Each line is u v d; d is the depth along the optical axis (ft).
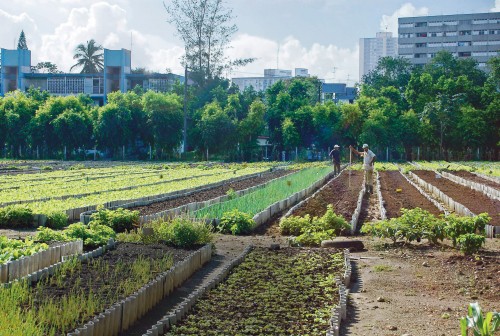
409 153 271.28
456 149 270.67
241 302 33.94
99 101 323.37
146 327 30.89
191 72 304.71
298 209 79.15
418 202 91.61
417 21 542.98
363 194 102.42
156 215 66.90
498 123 268.62
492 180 139.13
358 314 33.04
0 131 257.75
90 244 49.08
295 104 275.18
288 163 227.61
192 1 303.07
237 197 90.43
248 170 171.73
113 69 319.68
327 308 32.65
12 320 25.84
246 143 261.03
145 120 255.09
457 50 534.78
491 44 526.16
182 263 40.37
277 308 32.76
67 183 111.34
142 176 136.77
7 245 43.32
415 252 50.60
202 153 260.42
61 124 245.86
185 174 148.36
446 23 535.19
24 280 34.47
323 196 98.73
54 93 328.08
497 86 328.08
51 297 32.55
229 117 261.44
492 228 58.29
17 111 258.37
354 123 263.90
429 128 261.24
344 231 61.16
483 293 36.96
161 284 35.99
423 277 41.52
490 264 44.39
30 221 63.67
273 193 94.32
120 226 62.64
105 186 105.09
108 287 35.12
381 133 257.96
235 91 336.49
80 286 35.32
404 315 32.76
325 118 262.47
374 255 49.75
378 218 73.41
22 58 331.36
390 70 363.56
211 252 49.19
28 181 116.67
